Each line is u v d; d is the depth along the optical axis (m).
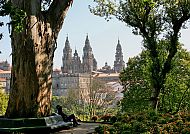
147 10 25.44
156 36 26.45
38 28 14.41
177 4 25.19
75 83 165.50
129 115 14.80
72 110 96.62
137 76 42.78
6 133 13.04
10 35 14.44
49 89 14.84
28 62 14.13
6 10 11.02
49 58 14.87
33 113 14.15
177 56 36.53
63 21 15.64
